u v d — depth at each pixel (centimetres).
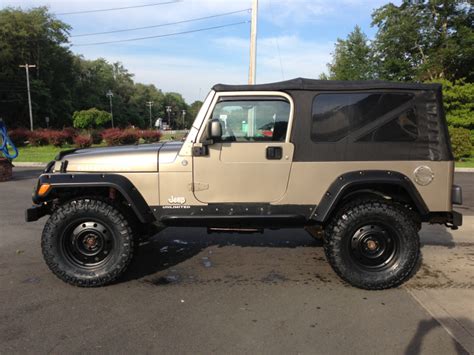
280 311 379
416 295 416
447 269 488
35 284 440
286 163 428
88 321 358
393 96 426
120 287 434
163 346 318
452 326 352
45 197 440
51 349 313
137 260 518
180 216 438
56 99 7700
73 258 435
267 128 429
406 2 2822
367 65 3359
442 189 430
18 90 6644
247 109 427
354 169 429
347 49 3794
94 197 434
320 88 422
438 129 427
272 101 426
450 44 2583
